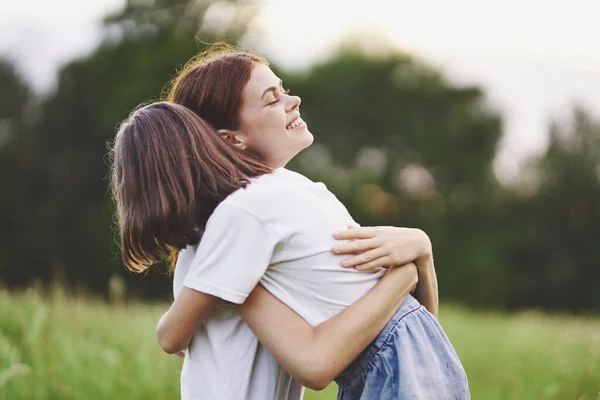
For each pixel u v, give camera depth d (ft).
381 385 6.16
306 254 6.23
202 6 84.17
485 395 12.88
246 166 6.52
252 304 6.13
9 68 84.64
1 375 10.53
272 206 6.18
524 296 86.89
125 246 6.69
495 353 17.84
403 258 6.40
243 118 6.82
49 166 82.43
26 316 13.91
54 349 12.64
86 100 82.74
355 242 6.35
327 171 88.48
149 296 61.41
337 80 91.56
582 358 12.41
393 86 93.04
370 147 91.45
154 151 6.42
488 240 88.63
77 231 79.92
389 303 6.23
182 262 6.68
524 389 12.63
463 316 30.99
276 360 6.37
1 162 81.30
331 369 5.94
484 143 92.17
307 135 7.03
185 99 6.98
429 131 91.30
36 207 81.30
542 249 87.71
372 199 90.43
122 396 11.46
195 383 6.42
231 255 6.02
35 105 84.07
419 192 91.20
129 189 6.51
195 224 6.37
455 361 6.40
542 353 15.34
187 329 6.20
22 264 79.41
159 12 84.38
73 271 78.59
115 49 83.35
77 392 11.37
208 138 6.52
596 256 86.63
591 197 88.84
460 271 87.45
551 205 89.30
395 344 6.17
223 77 6.85
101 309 18.15
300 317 6.13
